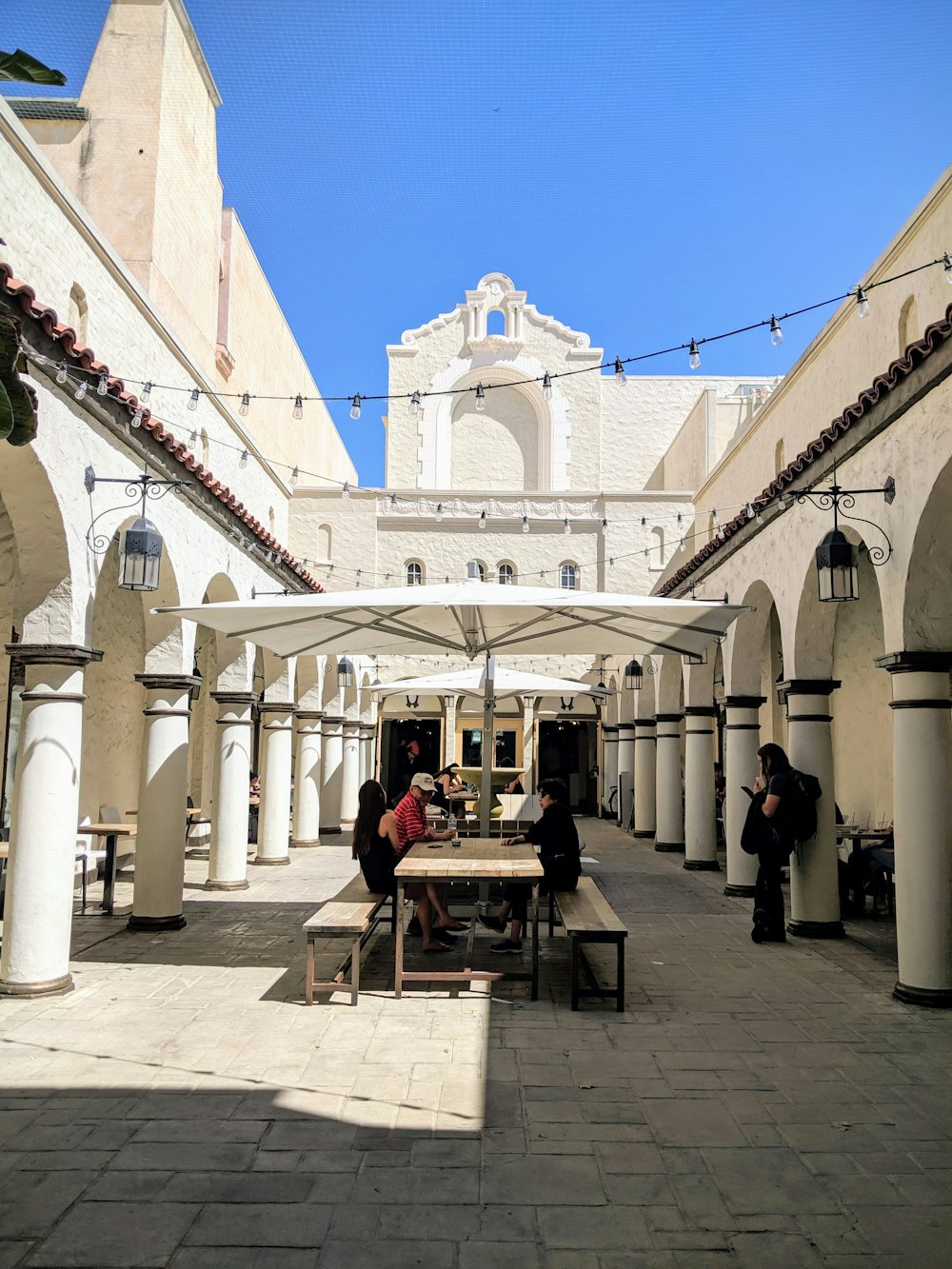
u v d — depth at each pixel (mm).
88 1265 3689
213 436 17281
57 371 6777
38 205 10148
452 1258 3779
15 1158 4602
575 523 27422
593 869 15898
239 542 12391
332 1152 4695
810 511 9594
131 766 15445
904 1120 5180
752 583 11852
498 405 31484
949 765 7523
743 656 12781
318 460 30562
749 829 10023
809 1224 4066
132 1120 5062
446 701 27281
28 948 7332
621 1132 4977
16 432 4285
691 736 15961
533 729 27391
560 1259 3779
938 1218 4129
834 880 10062
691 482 26969
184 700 10359
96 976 8109
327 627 9938
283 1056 6090
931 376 6852
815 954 9273
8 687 11508
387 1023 6812
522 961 8836
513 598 8203
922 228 9930
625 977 8297
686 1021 6973
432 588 8719
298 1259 3750
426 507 27406
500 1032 6637
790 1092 5570
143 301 13086
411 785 9414
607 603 8188
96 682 13977
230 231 19562
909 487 7344
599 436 30984
